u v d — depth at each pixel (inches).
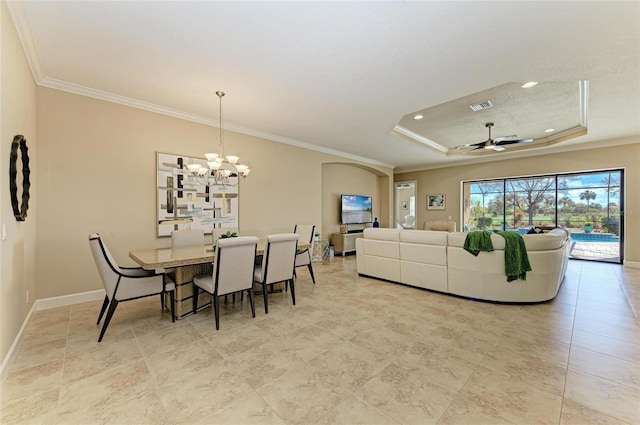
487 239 128.7
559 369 75.7
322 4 74.2
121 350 85.8
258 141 197.5
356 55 99.5
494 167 284.7
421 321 109.0
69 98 123.5
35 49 95.8
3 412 59.1
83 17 79.6
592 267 209.6
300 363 78.7
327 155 251.0
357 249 187.0
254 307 115.0
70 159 124.0
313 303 131.0
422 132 219.3
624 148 213.3
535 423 56.1
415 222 345.7
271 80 118.6
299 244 152.3
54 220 120.3
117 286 94.0
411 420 57.1
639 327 102.5
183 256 107.2
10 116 78.5
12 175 79.8
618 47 92.9
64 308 120.1
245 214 188.7
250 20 80.9
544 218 256.4
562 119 184.1
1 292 71.1
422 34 87.2
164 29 85.2
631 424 55.5
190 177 161.3
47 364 78.0
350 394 65.4
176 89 127.4
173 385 68.7
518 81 118.9
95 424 56.1
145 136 145.3
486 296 130.6
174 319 108.4
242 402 62.6
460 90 128.3
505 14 77.4
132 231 140.6
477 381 70.4
